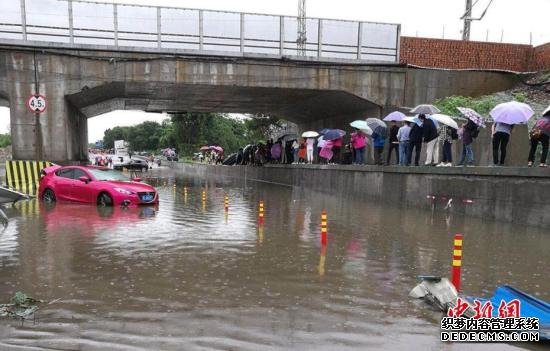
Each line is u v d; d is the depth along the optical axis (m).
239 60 20.12
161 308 5.27
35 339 4.41
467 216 12.64
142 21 19.23
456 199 13.09
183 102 28.45
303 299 5.63
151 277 6.47
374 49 21.33
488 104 19.67
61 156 18.78
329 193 20.45
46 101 18.45
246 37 20.16
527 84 21.58
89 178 14.58
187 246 8.49
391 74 21.34
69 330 4.63
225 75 20.14
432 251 8.27
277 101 26.28
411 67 21.41
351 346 4.36
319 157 24.58
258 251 8.16
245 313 5.15
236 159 38.97
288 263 7.33
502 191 11.52
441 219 12.12
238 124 72.12
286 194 19.89
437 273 6.81
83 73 18.78
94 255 7.68
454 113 18.80
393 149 18.88
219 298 5.63
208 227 10.63
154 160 71.06
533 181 10.61
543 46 22.62
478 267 7.16
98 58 18.88
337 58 20.86
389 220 11.99
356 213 13.42
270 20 20.27
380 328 4.78
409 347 4.36
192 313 5.13
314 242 9.03
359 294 5.83
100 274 6.58
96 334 4.54
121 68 19.14
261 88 21.03
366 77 21.19
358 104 22.31
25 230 9.87
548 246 8.63
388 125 20.19
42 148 18.56
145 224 10.88
